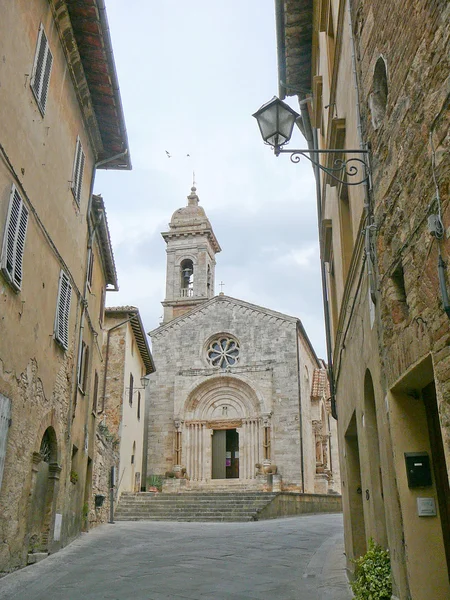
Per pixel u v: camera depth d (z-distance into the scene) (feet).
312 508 114.11
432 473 19.77
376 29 22.70
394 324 20.36
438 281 16.03
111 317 102.17
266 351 136.87
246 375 135.95
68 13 41.34
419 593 18.80
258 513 88.07
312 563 42.01
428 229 16.75
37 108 37.52
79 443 54.24
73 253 48.91
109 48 44.50
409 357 18.74
